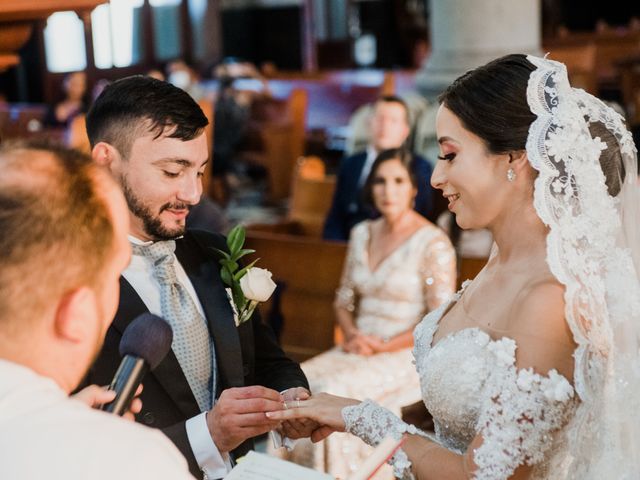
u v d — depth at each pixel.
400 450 1.84
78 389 1.90
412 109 7.88
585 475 1.80
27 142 1.23
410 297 3.96
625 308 1.85
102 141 1.98
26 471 1.07
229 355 2.09
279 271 4.61
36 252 1.13
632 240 1.93
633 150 1.93
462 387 1.82
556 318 1.73
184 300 2.07
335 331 4.49
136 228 2.03
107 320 1.24
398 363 3.93
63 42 12.90
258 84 12.63
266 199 11.05
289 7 17.27
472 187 1.83
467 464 1.75
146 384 1.99
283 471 1.51
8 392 1.12
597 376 1.76
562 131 1.78
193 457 1.92
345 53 17.61
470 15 8.52
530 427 1.70
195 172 2.00
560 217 1.77
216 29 15.52
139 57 13.97
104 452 1.10
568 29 19.50
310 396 2.07
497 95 1.79
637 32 13.77
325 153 12.08
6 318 1.14
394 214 3.99
